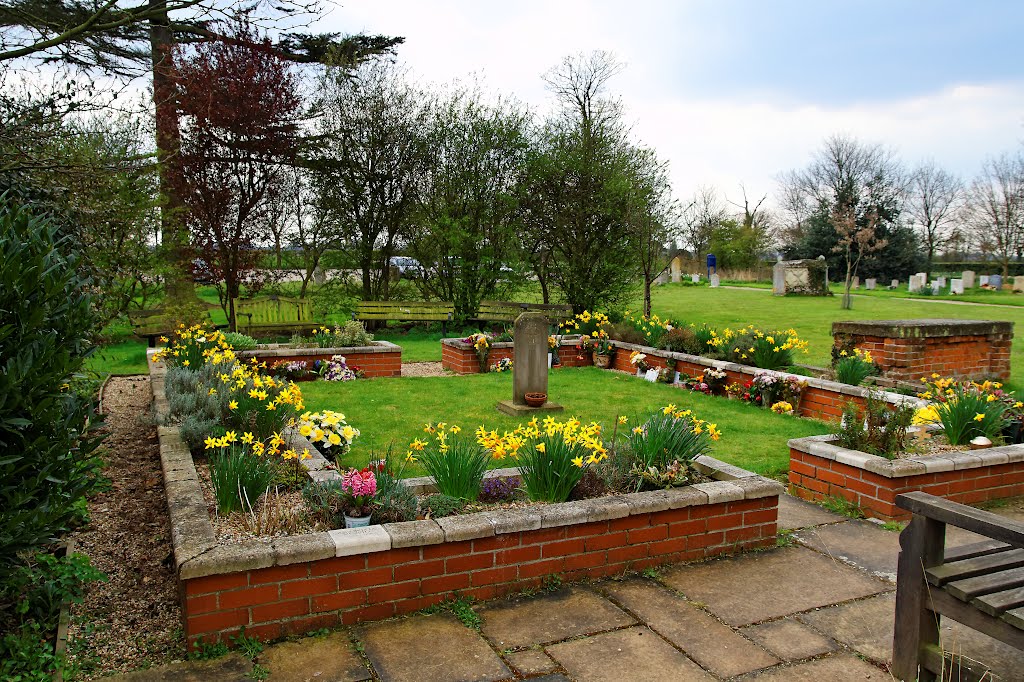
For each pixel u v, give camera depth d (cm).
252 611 323
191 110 1415
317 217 1745
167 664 308
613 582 398
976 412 594
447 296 1831
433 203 1769
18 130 562
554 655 321
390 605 351
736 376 984
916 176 4725
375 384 1062
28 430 317
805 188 4722
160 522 476
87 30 586
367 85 1700
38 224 392
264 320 1488
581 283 1777
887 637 340
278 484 451
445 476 439
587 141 1756
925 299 2736
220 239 1473
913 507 292
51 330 353
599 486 445
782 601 378
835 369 962
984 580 283
